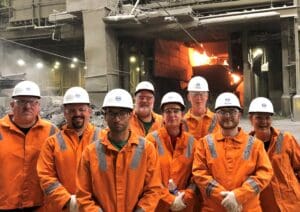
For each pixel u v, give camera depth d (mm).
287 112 23531
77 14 25547
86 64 25219
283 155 4430
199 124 5195
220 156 3916
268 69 28344
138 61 29938
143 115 5418
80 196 3465
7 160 4074
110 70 25062
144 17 23266
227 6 24641
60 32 28156
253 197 3746
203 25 23906
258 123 4449
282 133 4527
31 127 4207
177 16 22750
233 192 3652
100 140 3535
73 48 33906
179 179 4305
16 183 4078
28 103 4113
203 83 5301
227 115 3938
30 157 4137
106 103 3482
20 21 30453
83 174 3506
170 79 33031
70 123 4086
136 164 3477
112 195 3416
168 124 4395
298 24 22547
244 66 27031
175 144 4426
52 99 18172
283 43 23891
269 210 4438
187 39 29500
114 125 3455
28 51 33688
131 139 3529
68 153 3977
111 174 3436
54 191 3760
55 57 34688
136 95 5438
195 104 5242
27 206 4105
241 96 29578
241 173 3822
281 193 4379
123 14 24812
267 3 24156
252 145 3932
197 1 25031
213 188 3787
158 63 30219
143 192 3566
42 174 3895
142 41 29828
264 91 29234
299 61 22844
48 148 3996
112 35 25375
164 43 30797
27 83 4168
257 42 27656
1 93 20031
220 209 3869
